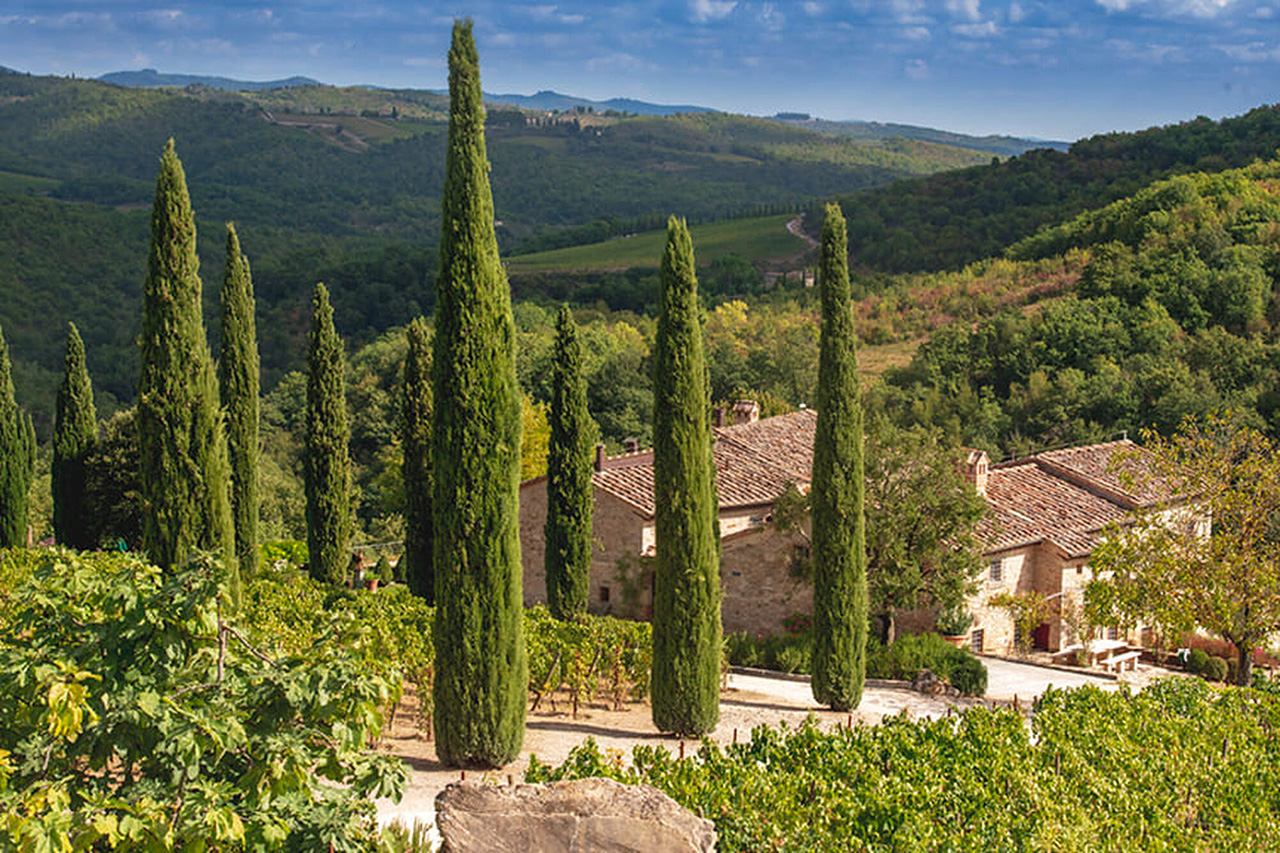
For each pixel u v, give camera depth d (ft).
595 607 123.75
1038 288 316.60
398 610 88.48
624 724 77.71
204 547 68.95
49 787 28.30
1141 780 63.16
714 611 73.77
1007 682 103.76
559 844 39.09
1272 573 93.97
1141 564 104.32
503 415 62.64
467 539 62.28
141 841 28.68
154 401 67.92
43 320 374.63
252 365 102.47
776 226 587.68
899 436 107.65
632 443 158.71
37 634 33.22
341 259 445.37
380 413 261.24
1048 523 127.44
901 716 68.74
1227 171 329.52
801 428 147.02
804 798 53.36
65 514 135.74
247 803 30.63
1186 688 85.76
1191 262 266.98
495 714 62.64
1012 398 244.22
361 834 33.83
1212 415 110.22
